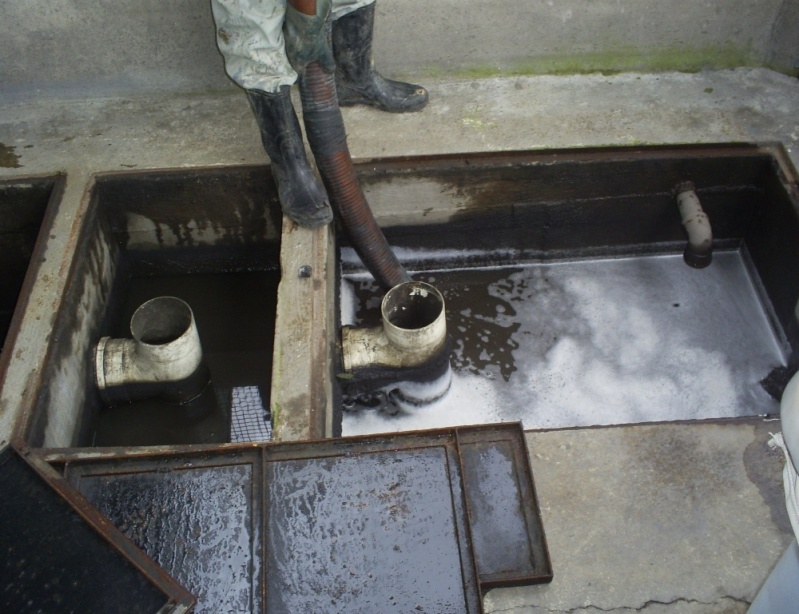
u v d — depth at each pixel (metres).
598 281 3.97
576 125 3.64
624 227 3.93
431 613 2.05
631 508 2.44
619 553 2.34
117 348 3.30
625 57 3.86
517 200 3.74
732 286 3.89
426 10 3.63
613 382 3.56
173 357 3.21
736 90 3.78
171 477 2.31
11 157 3.59
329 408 2.87
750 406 3.44
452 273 4.01
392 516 2.22
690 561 2.31
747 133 3.57
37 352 2.83
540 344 3.72
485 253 4.00
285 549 2.16
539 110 3.72
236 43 2.85
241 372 3.69
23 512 2.10
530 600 2.23
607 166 3.57
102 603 1.90
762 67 3.88
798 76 3.80
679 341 3.69
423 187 3.63
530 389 3.56
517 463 2.38
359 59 3.49
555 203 3.76
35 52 3.68
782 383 3.52
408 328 3.35
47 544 2.02
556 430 2.63
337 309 3.54
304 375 2.76
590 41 3.80
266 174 3.52
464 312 3.87
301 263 3.15
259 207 3.70
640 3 3.65
